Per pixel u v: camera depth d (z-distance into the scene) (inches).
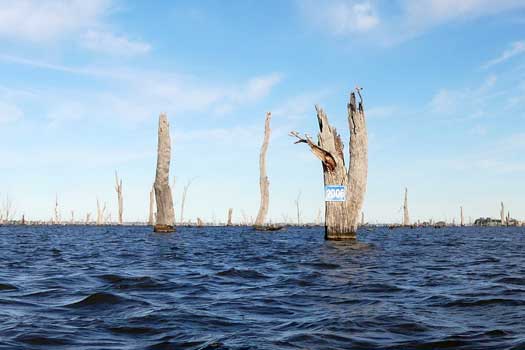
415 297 368.2
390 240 1450.5
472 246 1144.2
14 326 269.7
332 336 245.4
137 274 522.3
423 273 530.0
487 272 540.4
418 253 863.7
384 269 572.4
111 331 261.1
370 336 245.4
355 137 1052.5
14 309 323.9
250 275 522.3
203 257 782.5
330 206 1063.6
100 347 228.8
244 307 331.0
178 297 374.0
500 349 215.8
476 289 404.8
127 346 230.7
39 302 351.9
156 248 1023.0
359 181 1050.1
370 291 399.5
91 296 367.6
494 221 5890.8
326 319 286.5
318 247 971.9
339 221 1058.1
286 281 467.5
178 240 1403.8
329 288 417.7
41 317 297.1
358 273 529.3
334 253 822.5
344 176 1061.1
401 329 259.9
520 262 681.0
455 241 1432.1
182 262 689.0
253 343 232.4
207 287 428.8
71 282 459.5
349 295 379.6
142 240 1401.3
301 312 312.2
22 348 225.3
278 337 244.8
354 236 1060.5
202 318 293.3
